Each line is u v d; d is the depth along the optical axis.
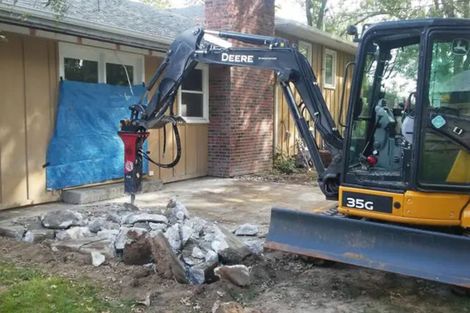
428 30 4.42
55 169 8.61
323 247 4.72
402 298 4.58
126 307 4.16
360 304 4.43
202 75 12.11
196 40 6.37
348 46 17.06
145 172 10.38
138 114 6.76
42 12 7.42
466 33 4.34
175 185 10.91
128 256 5.12
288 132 14.97
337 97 18.23
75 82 8.90
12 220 6.94
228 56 6.08
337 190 5.42
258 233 6.65
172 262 4.83
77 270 5.00
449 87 4.44
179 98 11.42
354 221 4.61
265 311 4.21
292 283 4.88
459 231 4.52
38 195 8.38
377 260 4.45
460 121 4.41
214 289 4.50
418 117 4.43
